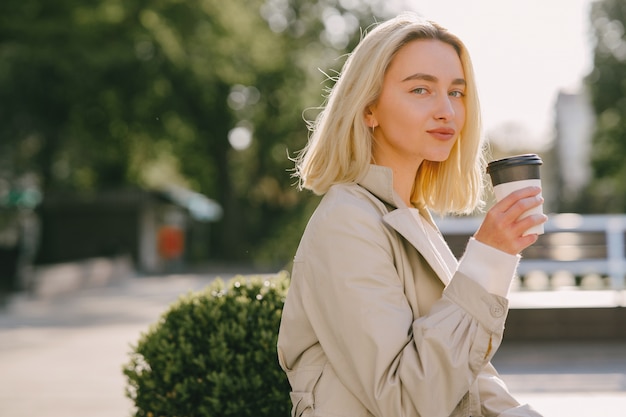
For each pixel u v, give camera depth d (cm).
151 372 297
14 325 1252
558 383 596
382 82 169
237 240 3872
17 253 2064
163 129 3209
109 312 1486
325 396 159
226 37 2934
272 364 285
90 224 3378
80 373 766
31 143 2692
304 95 3578
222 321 296
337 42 3772
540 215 149
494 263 148
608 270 753
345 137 170
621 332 700
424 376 142
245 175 4178
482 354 146
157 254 3644
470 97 175
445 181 194
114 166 3484
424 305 163
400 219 161
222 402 283
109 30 2642
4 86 2394
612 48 3728
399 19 173
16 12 2405
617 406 513
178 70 2892
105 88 2709
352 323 150
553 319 705
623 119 3725
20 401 627
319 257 157
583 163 5106
